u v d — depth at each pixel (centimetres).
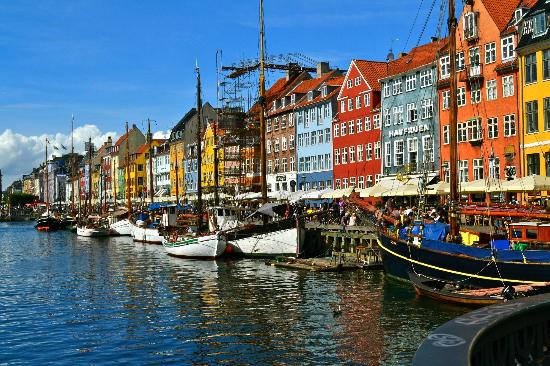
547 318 891
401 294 2845
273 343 2058
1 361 1922
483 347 716
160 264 4706
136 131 16075
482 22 5344
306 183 8381
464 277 2650
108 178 17150
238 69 8694
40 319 2570
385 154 6706
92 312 2709
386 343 2005
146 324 2422
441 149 5816
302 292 3047
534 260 2392
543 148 4684
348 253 4384
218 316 2531
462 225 3381
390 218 3619
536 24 4766
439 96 5850
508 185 3369
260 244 4809
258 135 8981
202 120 11300
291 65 9494
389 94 6644
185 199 8538
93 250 6475
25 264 5047
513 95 5000
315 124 8150
